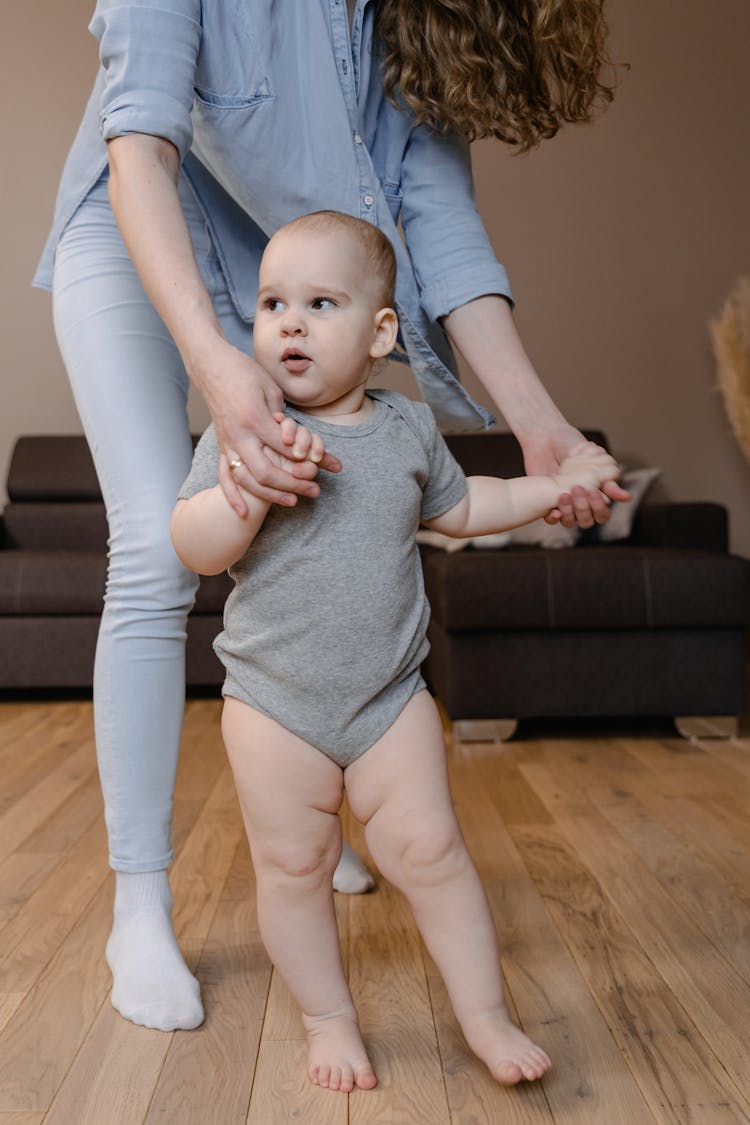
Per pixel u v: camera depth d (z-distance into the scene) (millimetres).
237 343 1676
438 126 1523
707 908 1711
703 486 5242
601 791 2512
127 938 1394
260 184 1447
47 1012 1362
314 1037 1217
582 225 5195
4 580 3719
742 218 5207
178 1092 1167
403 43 1438
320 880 1218
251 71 1376
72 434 5074
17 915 1708
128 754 1418
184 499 1171
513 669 3105
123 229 1241
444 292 1512
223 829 2195
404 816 1186
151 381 1462
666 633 3131
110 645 1433
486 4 1429
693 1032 1293
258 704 1196
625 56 5203
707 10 5195
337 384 1175
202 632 3791
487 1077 1195
